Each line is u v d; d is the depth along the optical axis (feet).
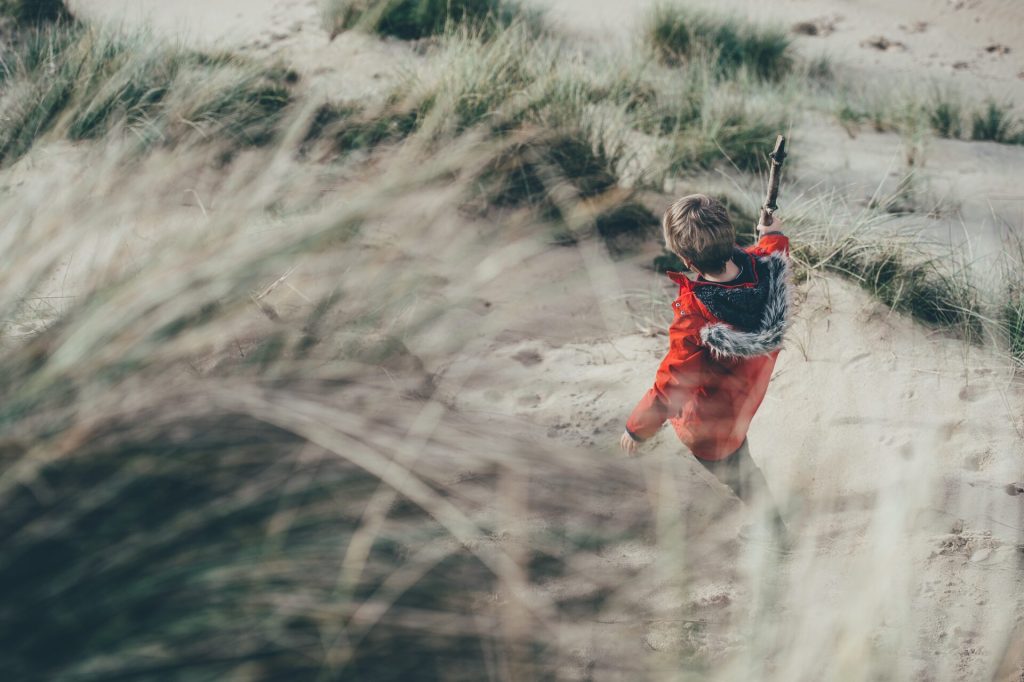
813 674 5.83
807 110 27.35
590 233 15.57
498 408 10.06
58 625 4.97
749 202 17.98
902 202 19.94
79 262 8.83
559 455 7.82
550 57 23.54
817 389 11.31
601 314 13.35
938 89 29.71
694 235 8.38
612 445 9.64
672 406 8.59
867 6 41.06
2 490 5.49
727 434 8.53
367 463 6.21
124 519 5.57
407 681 5.30
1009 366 11.80
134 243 8.75
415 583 5.88
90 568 5.26
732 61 30.25
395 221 8.97
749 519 8.04
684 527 7.55
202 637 5.06
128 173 10.25
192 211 9.66
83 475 5.77
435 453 6.83
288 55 24.80
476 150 14.74
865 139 25.23
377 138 16.57
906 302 13.23
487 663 5.49
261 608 5.27
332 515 5.98
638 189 17.46
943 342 12.43
